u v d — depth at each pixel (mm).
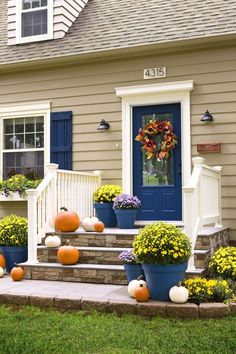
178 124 7195
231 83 6809
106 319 4344
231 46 6832
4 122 8445
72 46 7840
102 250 5895
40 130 8156
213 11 7355
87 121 7750
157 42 7035
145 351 3451
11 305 4941
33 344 3641
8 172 8297
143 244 4602
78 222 6535
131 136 7469
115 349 3504
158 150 7266
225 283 4699
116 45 7379
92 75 7742
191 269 5133
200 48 7000
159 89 7188
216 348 3506
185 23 7301
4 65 8117
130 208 6828
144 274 4945
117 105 7559
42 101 8070
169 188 7211
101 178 7641
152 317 4398
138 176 7434
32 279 5875
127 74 7477
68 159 7852
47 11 8320
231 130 6773
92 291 5094
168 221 7160
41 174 8070
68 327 4094
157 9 8008
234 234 6695
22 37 8523
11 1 8672
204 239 5516
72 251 5852
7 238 6363
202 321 4191
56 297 4801
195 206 5484
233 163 6750
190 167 6992
